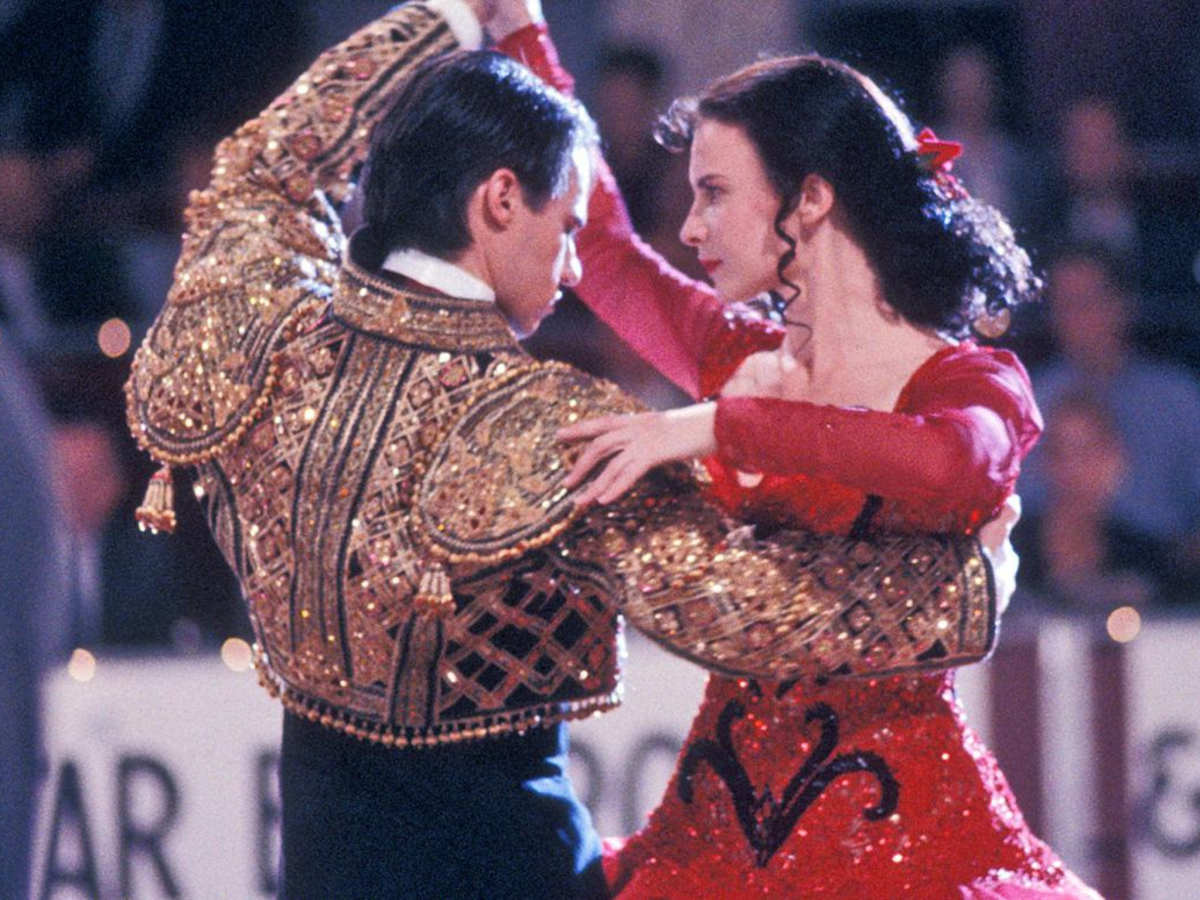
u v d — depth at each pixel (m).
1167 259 19.41
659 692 12.23
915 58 20.61
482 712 5.84
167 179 20.09
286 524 5.86
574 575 5.75
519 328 6.14
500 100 5.84
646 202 17.36
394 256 5.92
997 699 12.69
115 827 11.95
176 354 6.16
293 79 20.50
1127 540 15.12
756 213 6.32
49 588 8.05
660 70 17.86
